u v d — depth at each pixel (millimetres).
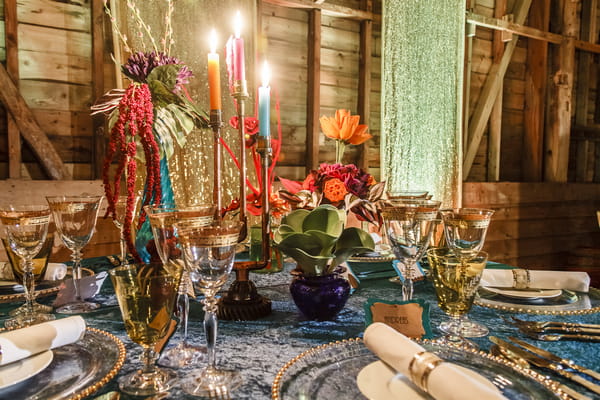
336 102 3178
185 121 1126
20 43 2168
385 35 3158
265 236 857
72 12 2273
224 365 628
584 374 577
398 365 512
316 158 3029
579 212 4344
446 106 3363
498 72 3775
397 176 3264
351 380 535
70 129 2312
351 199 1005
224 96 2377
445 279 697
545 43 3969
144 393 534
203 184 2250
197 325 813
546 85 4133
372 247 817
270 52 2881
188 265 590
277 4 2848
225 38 2416
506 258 3963
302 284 810
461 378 447
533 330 726
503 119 4039
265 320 832
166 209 722
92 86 2340
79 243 932
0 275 1036
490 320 808
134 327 562
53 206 887
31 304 886
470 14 3475
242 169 802
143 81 1090
